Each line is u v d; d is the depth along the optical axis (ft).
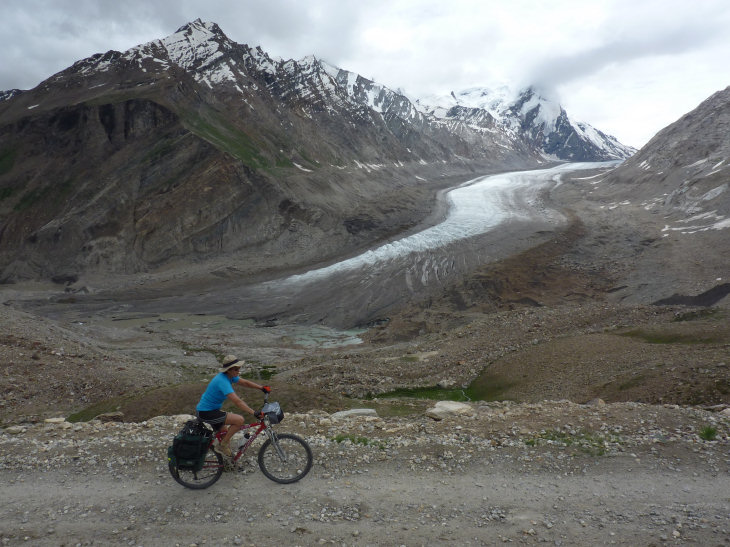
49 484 26.22
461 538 20.58
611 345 72.90
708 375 49.37
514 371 73.77
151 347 139.95
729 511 22.16
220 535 20.90
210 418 25.04
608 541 20.08
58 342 97.45
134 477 26.96
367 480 26.37
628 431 33.04
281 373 105.60
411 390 75.31
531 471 27.53
